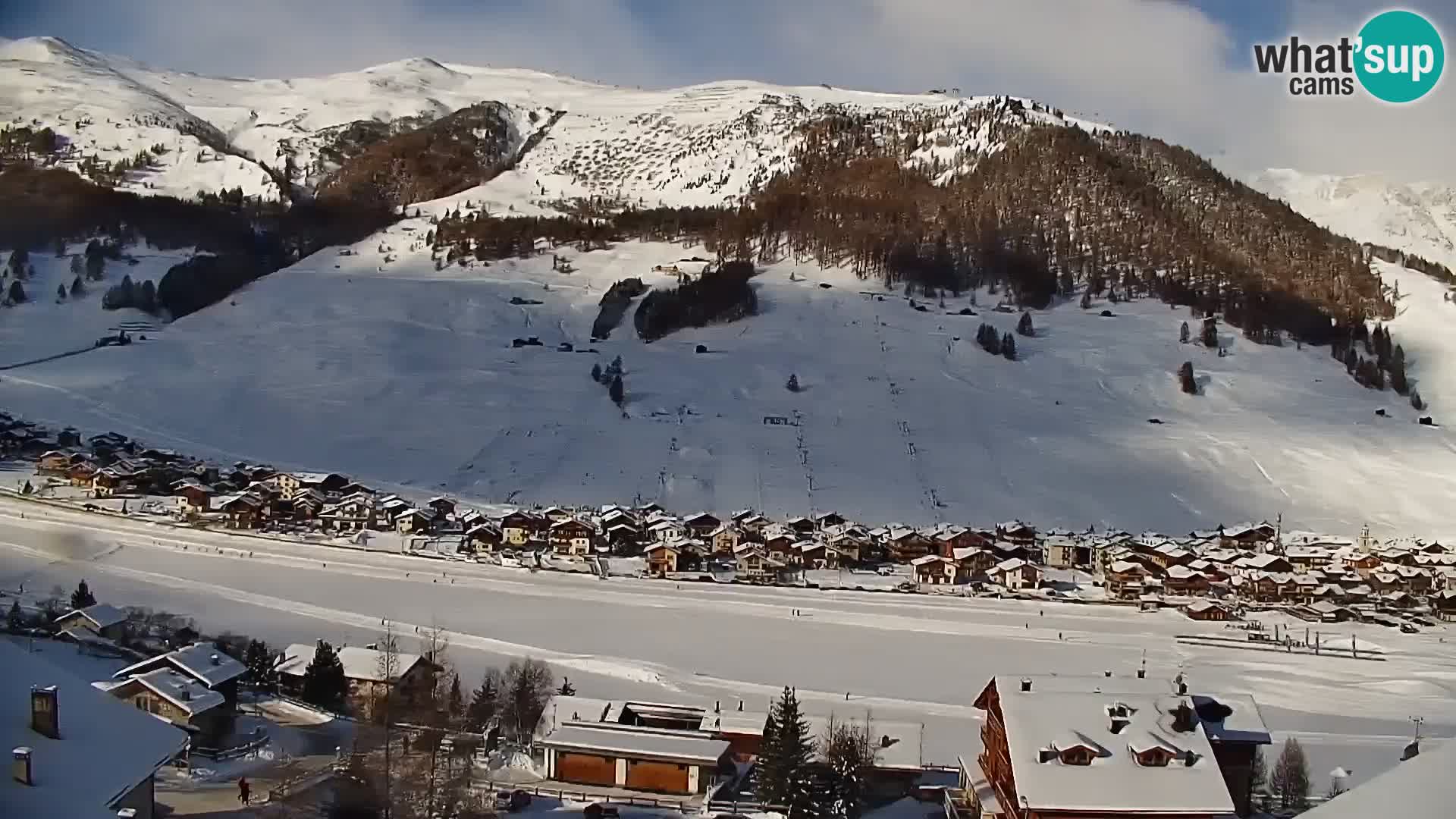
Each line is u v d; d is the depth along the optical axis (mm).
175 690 43562
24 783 27812
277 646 60906
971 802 41688
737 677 61219
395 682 50312
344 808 37125
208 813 36938
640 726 48094
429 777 40031
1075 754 36500
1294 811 42688
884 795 44188
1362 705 59562
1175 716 37969
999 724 40250
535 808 40906
